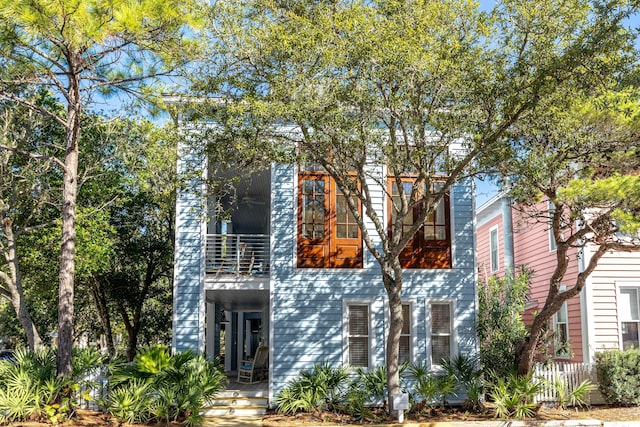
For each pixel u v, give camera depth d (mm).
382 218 15750
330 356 15023
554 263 18359
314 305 15219
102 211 19594
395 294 13016
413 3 11312
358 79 11398
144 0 10633
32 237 18406
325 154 12469
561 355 16625
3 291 16969
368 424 12547
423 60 10828
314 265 15406
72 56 12109
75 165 13273
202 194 14297
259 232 26719
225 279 15469
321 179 15828
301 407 13750
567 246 13062
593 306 16234
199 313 14898
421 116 11898
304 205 15672
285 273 15273
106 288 23641
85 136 18875
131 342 23781
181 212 15234
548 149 12156
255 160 12836
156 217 23172
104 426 11797
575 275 17000
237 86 11938
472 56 11172
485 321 15305
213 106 12562
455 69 11125
